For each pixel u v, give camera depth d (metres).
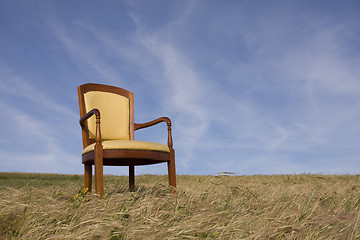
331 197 2.90
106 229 1.74
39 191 3.04
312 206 2.34
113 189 3.74
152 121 3.71
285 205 2.53
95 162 2.97
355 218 1.94
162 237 1.67
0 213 2.09
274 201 2.75
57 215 2.12
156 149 3.18
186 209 2.27
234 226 1.85
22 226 1.93
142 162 3.68
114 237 1.66
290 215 2.10
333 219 1.93
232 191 3.00
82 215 2.10
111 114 3.81
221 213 2.13
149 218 1.94
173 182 3.34
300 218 2.04
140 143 3.12
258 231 1.73
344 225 1.86
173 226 1.79
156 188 2.97
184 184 4.50
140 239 1.63
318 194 3.04
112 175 7.65
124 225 1.83
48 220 2.01
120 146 3.01
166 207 2.36
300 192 3.14
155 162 3.57
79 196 2.70
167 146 3.40
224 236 1.72
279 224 1.88
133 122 4.00
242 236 1.69
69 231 1.83
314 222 1.91
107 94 3.88
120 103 3.94
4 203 2.46
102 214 2.08
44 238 1.73
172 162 3.37
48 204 2.43
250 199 2.79
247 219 1.94
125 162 3.66
